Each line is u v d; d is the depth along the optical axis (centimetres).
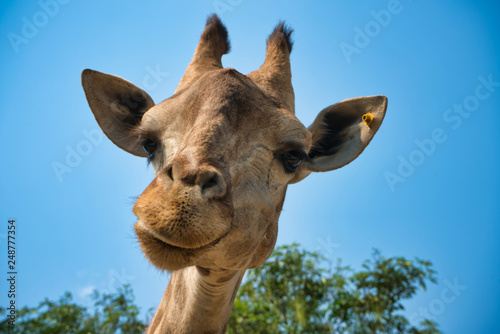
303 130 350
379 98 428
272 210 342
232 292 367
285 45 423
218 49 439
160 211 240
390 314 1010
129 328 910
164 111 335
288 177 353
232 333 960
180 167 254
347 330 1016
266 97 348
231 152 302
